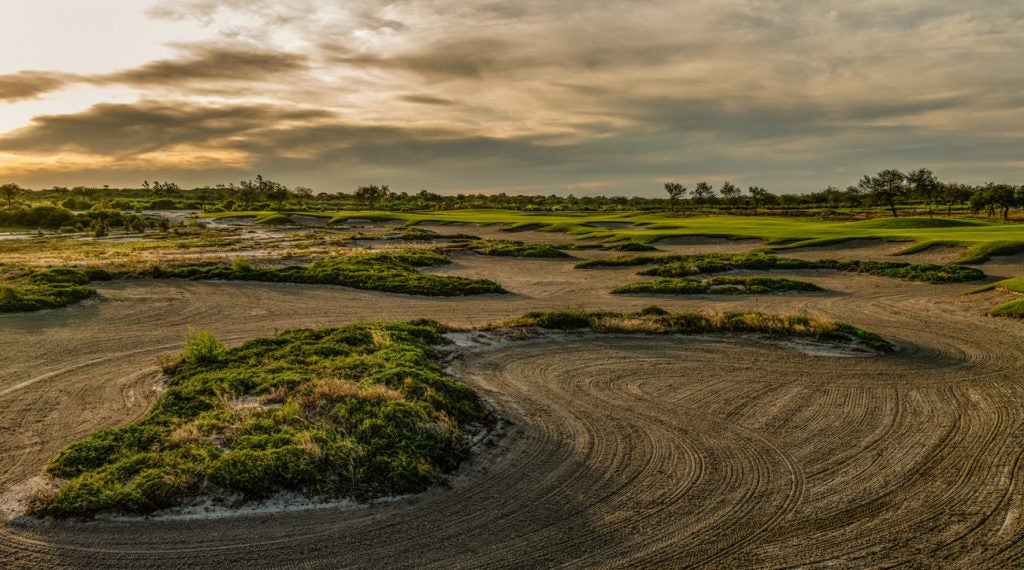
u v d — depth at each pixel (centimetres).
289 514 902
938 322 2417
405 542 844
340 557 805
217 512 895
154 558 792
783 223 8081
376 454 1047
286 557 802
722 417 1350
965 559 805
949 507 944
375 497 957
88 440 1094
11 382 1552
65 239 7425
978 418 1323
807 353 1911
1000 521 898
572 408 1403
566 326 2225
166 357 1725
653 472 1074
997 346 1986
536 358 1842
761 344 2028
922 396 1486
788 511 938
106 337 2098
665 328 2198
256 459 994
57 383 1539
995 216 10294
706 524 900
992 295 2814
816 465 1102
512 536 865
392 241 6638
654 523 902
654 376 1664
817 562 805
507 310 2752
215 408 1258
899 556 816
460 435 1174
